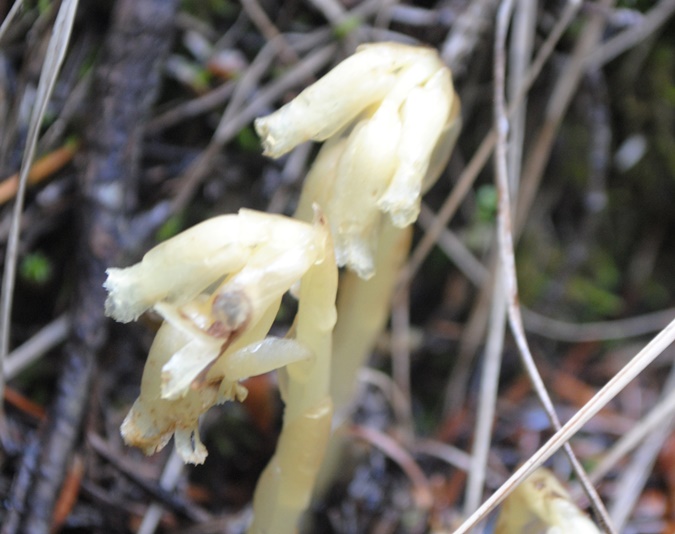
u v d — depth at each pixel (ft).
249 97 0.48
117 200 0.41
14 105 0.41
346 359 0.38
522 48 0.48
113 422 0.44
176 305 0.27
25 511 0.37
